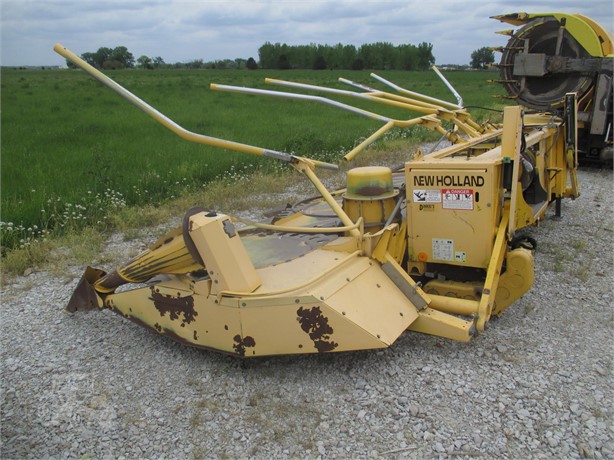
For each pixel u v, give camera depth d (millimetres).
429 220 3861
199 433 3137
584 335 3982
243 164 9773
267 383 3529
